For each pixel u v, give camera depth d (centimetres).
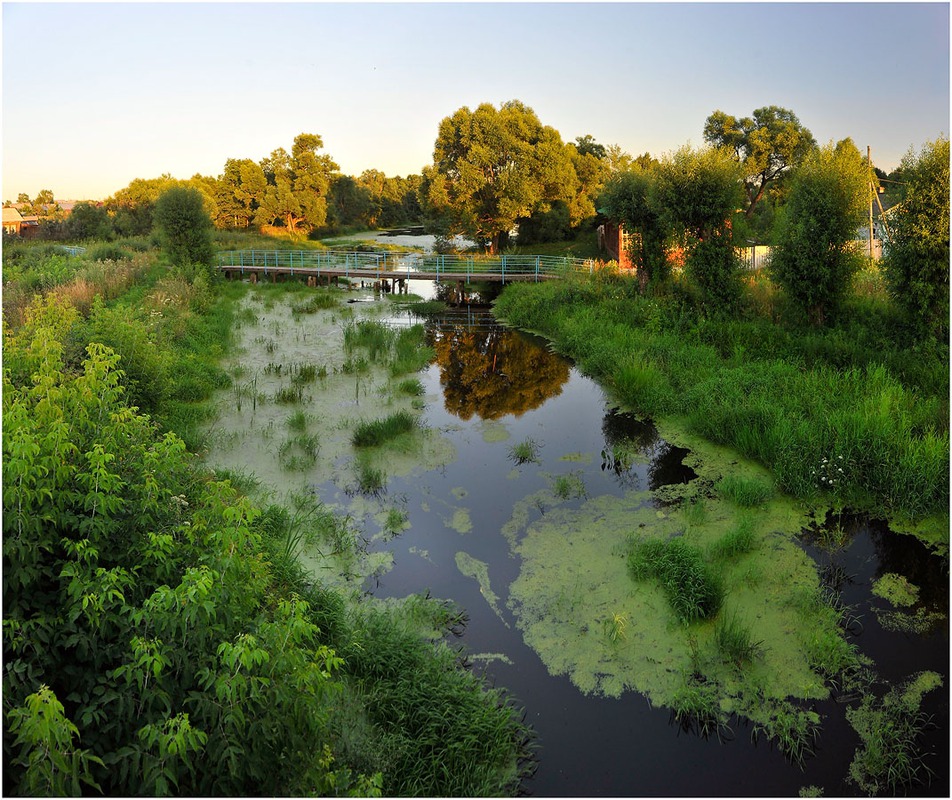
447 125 3178
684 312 1535
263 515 701
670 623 583
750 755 458
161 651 344
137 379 934
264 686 350
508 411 1158
